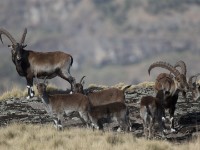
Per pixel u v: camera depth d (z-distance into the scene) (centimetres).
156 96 7444
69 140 6619
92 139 6644
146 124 7094
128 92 9675
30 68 9569
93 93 8012
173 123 7481
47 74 9612
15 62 9569
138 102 8906
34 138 6775
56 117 7631
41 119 8138
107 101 7950
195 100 8200
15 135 6925
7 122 8006
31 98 9444
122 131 7350
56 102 7581
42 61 9569
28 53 9606
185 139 7062
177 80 7450
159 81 7688
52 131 6981
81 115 7562
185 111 8344
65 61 9619
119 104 7412
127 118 7400
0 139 6781
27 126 7250
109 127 7656
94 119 7431
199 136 7000
